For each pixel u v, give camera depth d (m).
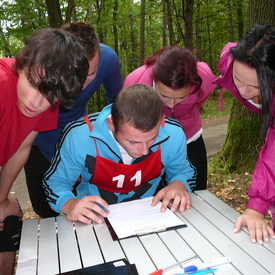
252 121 4.13
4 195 1.78
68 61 1.21
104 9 10.80
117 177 1.67
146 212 1.48
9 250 1.74
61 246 1.25
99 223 1.41
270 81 1.25
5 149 1.58
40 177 2.33
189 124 2.25
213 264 1.10
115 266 1.10
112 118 1.41
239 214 1.46
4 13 8.02
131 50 17.48
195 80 1.72
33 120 1.54
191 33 8.12
